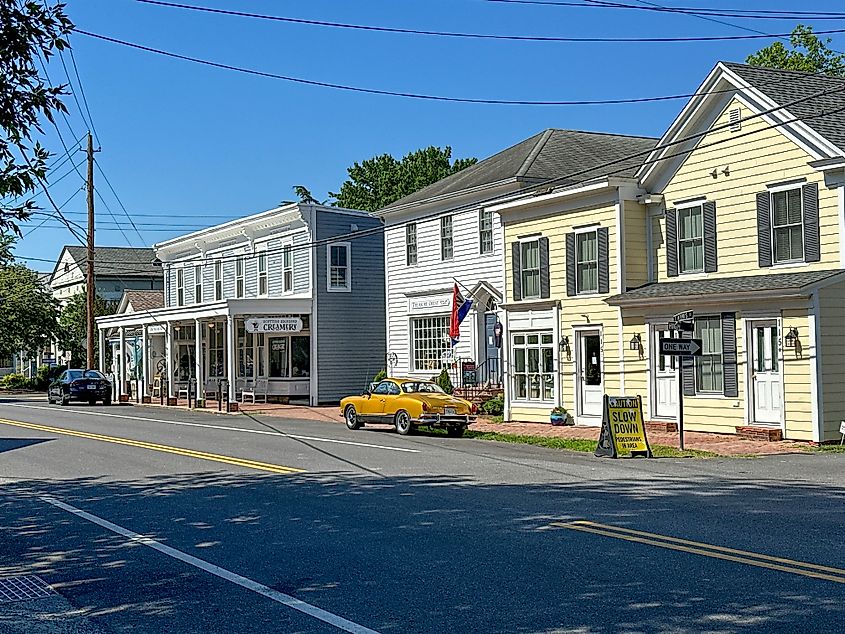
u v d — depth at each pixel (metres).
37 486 16.33
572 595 8.00
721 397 23.52
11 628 7.58
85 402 44.94
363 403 27.28
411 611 7.66
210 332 47.88
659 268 26.03
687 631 6.89
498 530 11.05
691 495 13.80
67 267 79.44
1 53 9.36
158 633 7.32
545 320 28.52
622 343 26.02
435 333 35.25
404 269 36.50
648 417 25.30
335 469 17.69
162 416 34.38
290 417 33.84
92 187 44.25
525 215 29.27
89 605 8.26
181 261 50.09
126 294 54.62
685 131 24.86
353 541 10.66
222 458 19.91
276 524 11.89
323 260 40.56
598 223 26.73
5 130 9.51
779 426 22.23
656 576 8.60
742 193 23.56
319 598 8.18
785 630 6.85
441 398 25.53
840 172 21.16
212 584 8.84
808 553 9.48
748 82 23.09
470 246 33.22
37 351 69.56
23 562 10.16
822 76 24.66
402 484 15.34
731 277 23.80
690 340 20.75
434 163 72.81
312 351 40.19
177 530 11.73
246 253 44.66
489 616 7.44
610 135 36.88
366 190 74.06
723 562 9.10
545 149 33.66
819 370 21.20
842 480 15.72
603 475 16.48
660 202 25.92
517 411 29.44
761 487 14.71
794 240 22.41
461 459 19.27
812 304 21.22
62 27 9.72
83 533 11.75
